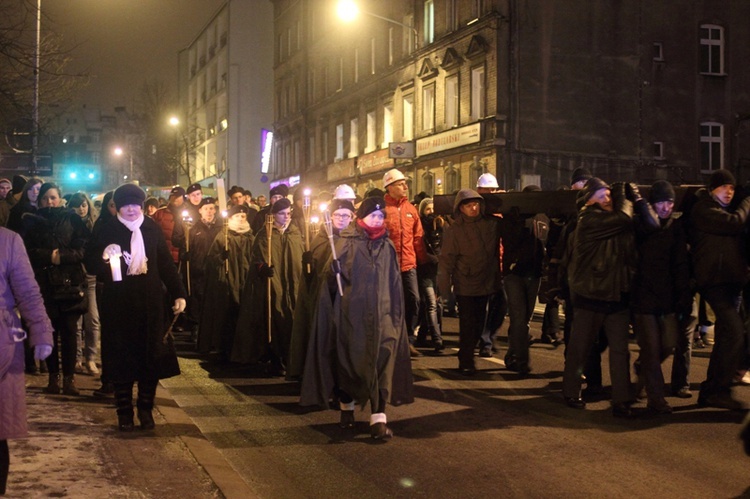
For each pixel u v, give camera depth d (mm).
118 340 6793
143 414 6973
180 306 6965
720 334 7801
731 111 34656
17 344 4543
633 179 33219
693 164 34156
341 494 5605
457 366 10594
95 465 5762
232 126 64375
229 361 11367
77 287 8367
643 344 7734
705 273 7773
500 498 5453
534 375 9906
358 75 45094
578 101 32594
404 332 7113
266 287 10234
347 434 7238
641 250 7680
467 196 9664
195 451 6250
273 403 8609
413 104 38625
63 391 8438
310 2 52062
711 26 34500
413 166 38250
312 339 7215
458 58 34375
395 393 7086
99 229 6879
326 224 7203
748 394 8508
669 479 5793
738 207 7723
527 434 7117
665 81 33781
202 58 74562
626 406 7676
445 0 35781
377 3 42500
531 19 32062
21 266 4648
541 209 9977
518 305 9891
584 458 6352
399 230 11195
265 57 65312
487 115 32375
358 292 6945
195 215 14383
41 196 8500
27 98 16984
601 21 32906
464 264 9750
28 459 5848
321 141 50625
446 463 6289
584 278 7734
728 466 6086
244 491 5297
